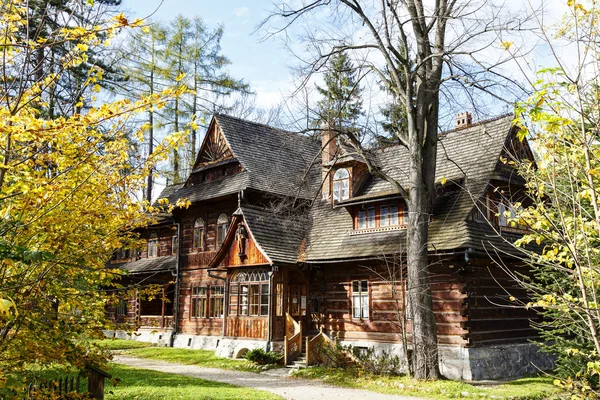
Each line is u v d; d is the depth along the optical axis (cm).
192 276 2945
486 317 1986
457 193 2116
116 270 842
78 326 851
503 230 2086
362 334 2222
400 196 2125
